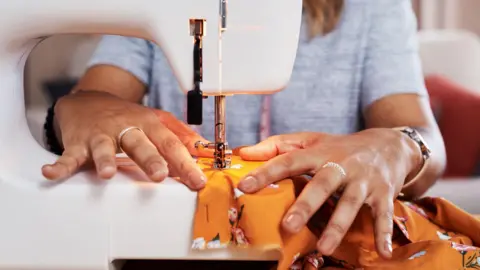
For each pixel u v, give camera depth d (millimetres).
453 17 4023
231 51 827
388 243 737
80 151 809
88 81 1428
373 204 781
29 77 3311
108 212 760
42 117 2660
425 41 3387
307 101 1466
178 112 1531
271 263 810
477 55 3371
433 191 2428
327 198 758
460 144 2906
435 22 4035
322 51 1451
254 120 1475
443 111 2973
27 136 909
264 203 738
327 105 1467
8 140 841
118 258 777
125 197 757
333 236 727
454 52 3363
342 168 777
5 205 764
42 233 766
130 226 760
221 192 754
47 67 3328
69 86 3309
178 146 820
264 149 891
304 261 765
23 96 916
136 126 856
